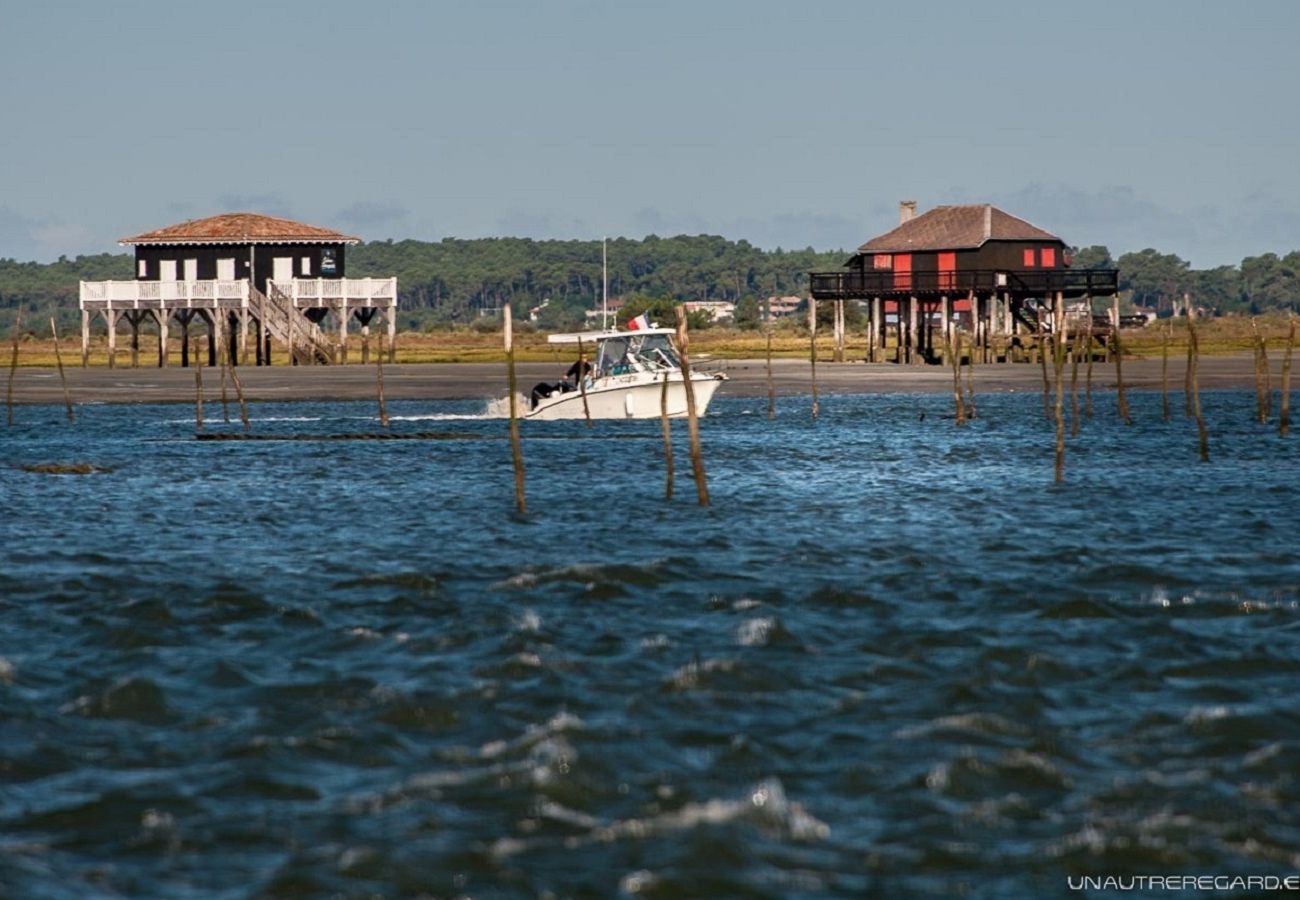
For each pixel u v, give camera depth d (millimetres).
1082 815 47250
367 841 45375
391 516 111125
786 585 80812
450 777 50312
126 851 44938
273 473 142625
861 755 52281
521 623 70875
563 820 46844
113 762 52375
